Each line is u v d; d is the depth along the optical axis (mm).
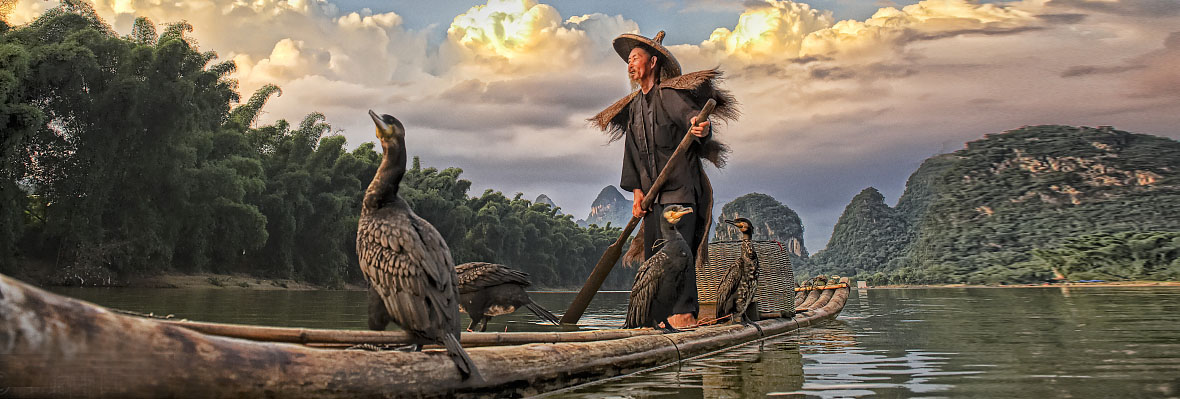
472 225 57594
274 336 2107
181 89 24672
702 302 6344
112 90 23125
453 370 2354
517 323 6910
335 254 36000
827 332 5875
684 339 4184
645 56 5836
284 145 37031
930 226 97500
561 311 12133
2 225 22312
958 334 5332
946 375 3123
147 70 24453
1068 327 5773
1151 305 9406
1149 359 3543
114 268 25281
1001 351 4059
